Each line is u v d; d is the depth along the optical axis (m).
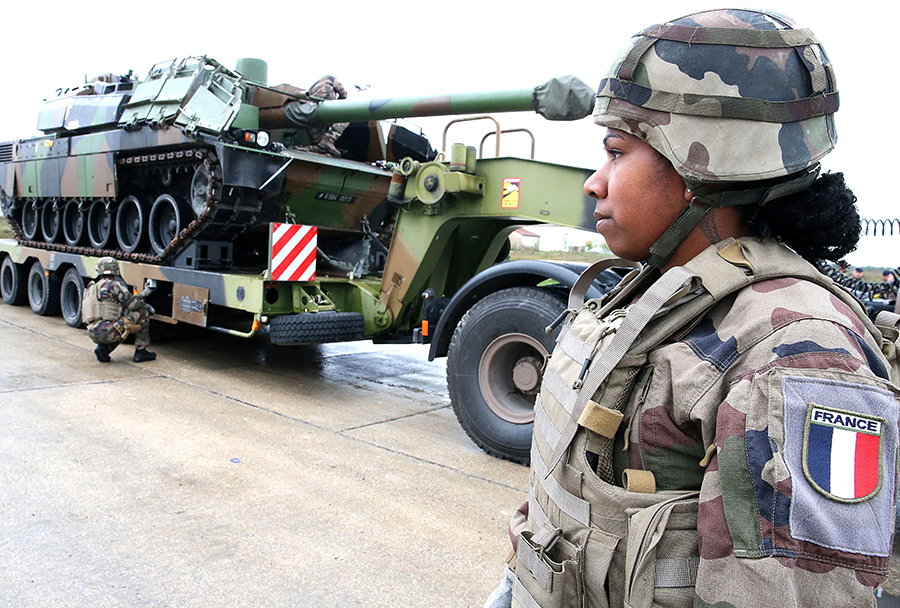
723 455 0.74
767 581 0.69
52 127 9.39
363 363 7.68
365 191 7.60
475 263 6.13
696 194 0.90
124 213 8.52
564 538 0.95
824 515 0.69
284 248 5.76
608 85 0.94
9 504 3.27
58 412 4.84
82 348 7.45
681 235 0.95
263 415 5.09
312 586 2.65
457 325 4.68
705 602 0.73
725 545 0.73
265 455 4.15
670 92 0.86
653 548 0.81
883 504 0.70
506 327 4.21
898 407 0.74
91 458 3.95
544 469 1.03
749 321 0.81
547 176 4.86
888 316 1.10
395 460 4.18
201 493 3.52
